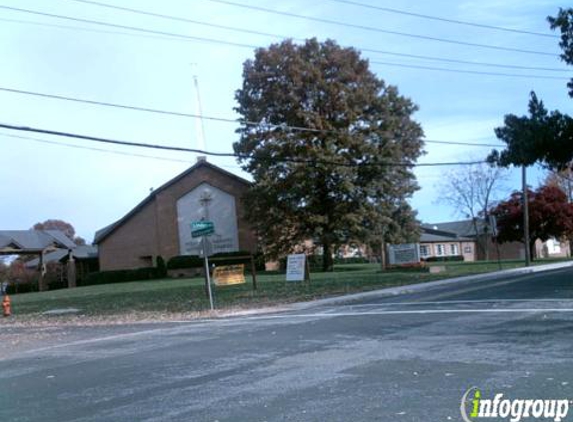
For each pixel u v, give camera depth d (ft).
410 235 152.66
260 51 145.18
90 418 23.94
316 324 49.19
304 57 144.87
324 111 143.95
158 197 172.55
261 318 58.75
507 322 41.57
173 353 39.06
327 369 30.07
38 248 186.39
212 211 170.91
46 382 32.27
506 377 26.03
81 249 222.69
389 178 145.59
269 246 151.02
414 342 36.14
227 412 23.35
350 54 144.97
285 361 33.09
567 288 62.80
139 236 175.22
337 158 136.46
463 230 268.62
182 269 166.20
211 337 46.06
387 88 151.33
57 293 131.85
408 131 154.51
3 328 66.49
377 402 23.35
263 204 145.69
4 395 29.55
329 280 103.40
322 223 142.92
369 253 179.93
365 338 39.17
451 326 41.63
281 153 141.28
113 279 167.63
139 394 27.53
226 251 169.07
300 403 23.94
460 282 87.45
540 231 161.89
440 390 24.56
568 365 27.63
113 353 41.34
